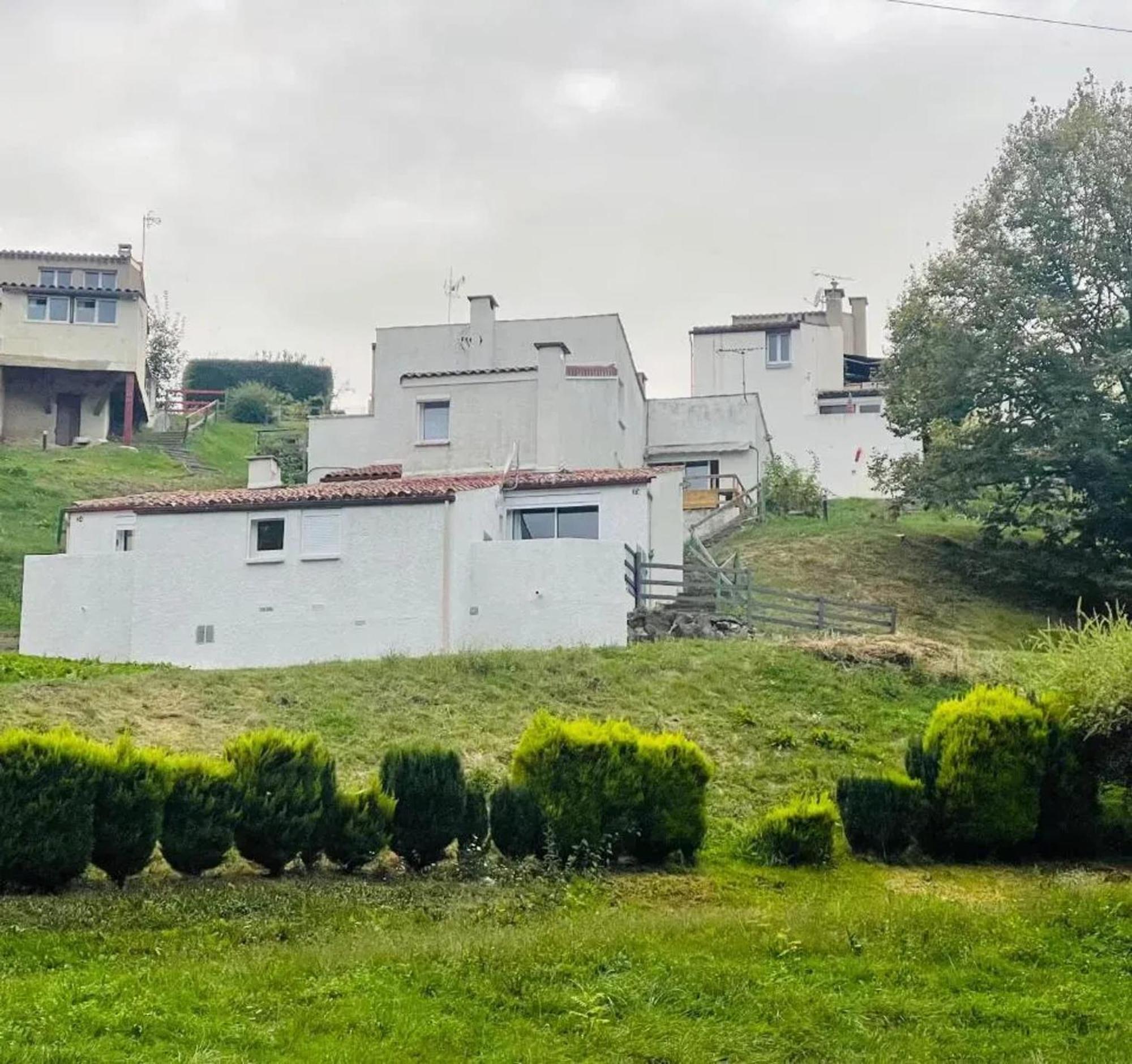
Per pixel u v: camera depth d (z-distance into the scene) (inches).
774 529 2012.8
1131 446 1763.0
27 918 605.6
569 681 1144.2
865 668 1205.7
